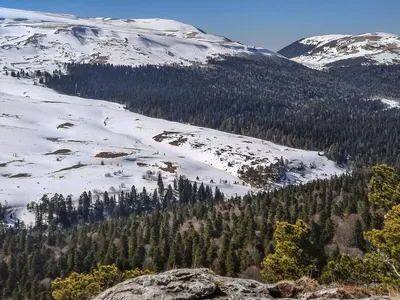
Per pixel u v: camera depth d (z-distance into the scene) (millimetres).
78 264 91938
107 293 9062
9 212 154375
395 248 20875
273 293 10117
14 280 93688
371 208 81688
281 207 94750
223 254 77625
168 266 84125
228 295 9039
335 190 113750
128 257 91938
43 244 112250
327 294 9969
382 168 28547
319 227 77938
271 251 74625
